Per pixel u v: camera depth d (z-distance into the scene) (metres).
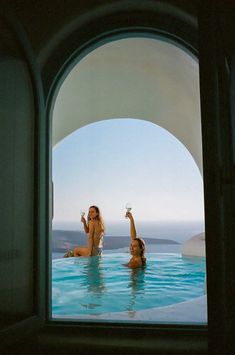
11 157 2.87
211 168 2.21
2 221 2.74
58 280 7.23
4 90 2.75
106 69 5.20
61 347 2.91
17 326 2.78
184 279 7.18
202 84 2.26
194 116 5.80
